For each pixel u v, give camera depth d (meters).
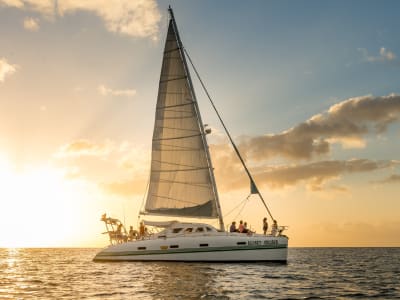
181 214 32.31
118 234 33.00
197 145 32.41
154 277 23.08
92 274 26.16
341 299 17.53
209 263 29.05
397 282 23.88
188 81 32.91
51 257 60.41
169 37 33.69
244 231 30.83
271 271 26.30
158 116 33.53
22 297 17.59
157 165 33.16
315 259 52.19
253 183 31.77
